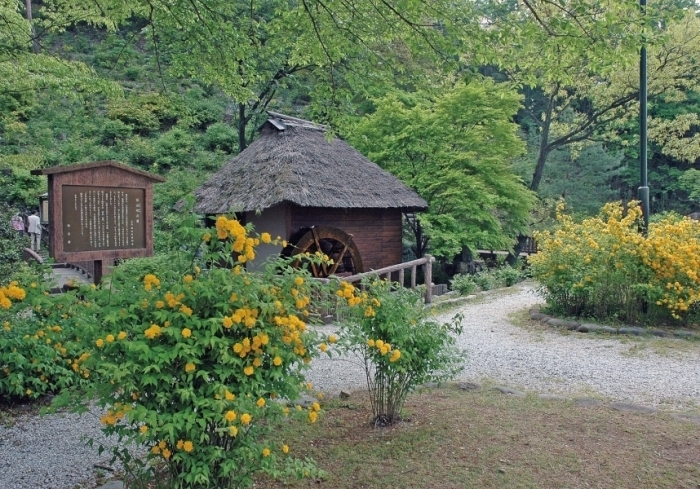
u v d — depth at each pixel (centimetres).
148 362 213
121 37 2175
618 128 1864
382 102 1282
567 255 736
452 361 381
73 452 363
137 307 228
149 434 207
